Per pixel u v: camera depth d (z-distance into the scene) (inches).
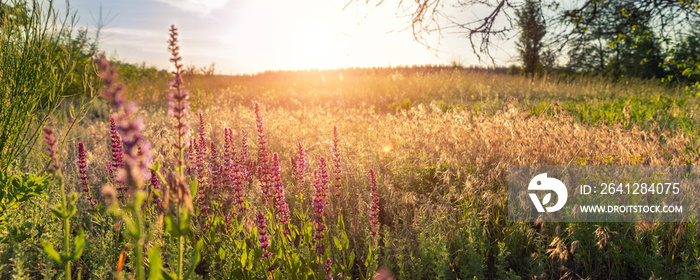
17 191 103.9
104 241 103.1
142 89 574.9
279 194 97.5
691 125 245.1
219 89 690.8
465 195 144.6
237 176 109.1
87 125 280.2
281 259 94.3
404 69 1280.8
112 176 121.5
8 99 126.5
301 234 105.0
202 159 132.1
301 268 91.4
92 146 211.6
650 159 153.3
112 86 34.8
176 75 47.1
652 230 115.3
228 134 135.0
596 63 861.2
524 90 605.0
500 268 107.7
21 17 131.6
